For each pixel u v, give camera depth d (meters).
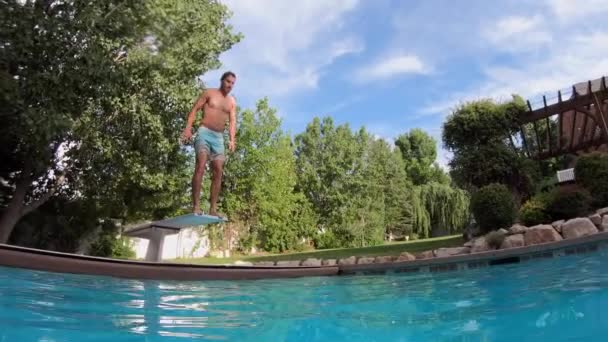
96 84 8.62
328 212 24.25
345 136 26.31
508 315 2.92
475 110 11.19
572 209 8.01
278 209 20.30
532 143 14.58
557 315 2.79
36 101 8.38
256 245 19.73
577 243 5.67
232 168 18.41
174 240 17.09
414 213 25.30
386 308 3.50
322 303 3.78
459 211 23.84
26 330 2.20
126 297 3.35
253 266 5.75
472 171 10.79
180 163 12.12
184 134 5.81
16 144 10.08
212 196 5.89
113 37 7.25
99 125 10.20
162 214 14.09
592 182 8.53
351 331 2.76
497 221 8.63
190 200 14.82
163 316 2.86
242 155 19.03
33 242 11.46
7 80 7.54
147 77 9.69
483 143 11.17
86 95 8.97
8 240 10.28
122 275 4.31
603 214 7.07
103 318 2.61
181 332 2.51
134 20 3.67
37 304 2.71
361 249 12.76
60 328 2.30
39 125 8.09
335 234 23.28
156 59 3.83
